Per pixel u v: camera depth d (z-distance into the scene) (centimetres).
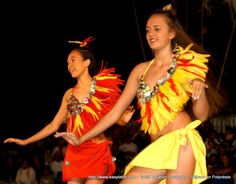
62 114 935
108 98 908
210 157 1566
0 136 2831
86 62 918
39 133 921
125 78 3108
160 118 630
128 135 1852
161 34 635
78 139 643
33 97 2973
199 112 622
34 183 1822
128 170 632
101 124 650
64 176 920
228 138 1836
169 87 626
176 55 636
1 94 2936
